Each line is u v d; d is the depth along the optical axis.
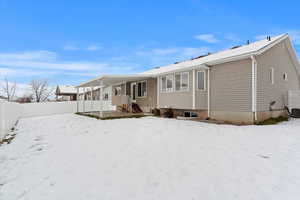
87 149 5.61
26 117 18.23
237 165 4.06
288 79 12.85
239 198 2.85
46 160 4.84
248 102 10.00
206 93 12.06
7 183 3.66
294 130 7.85
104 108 25.27
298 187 3.14
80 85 19.48
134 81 18.52
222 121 10.90
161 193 3.04
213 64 11.64
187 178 3.51
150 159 4.53
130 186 3.29
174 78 13.69
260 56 10.32
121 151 5.23
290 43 12.12
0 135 7.56
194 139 6.41
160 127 8.88
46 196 3.09
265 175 3.58
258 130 7.91
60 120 14.07
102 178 3.63
